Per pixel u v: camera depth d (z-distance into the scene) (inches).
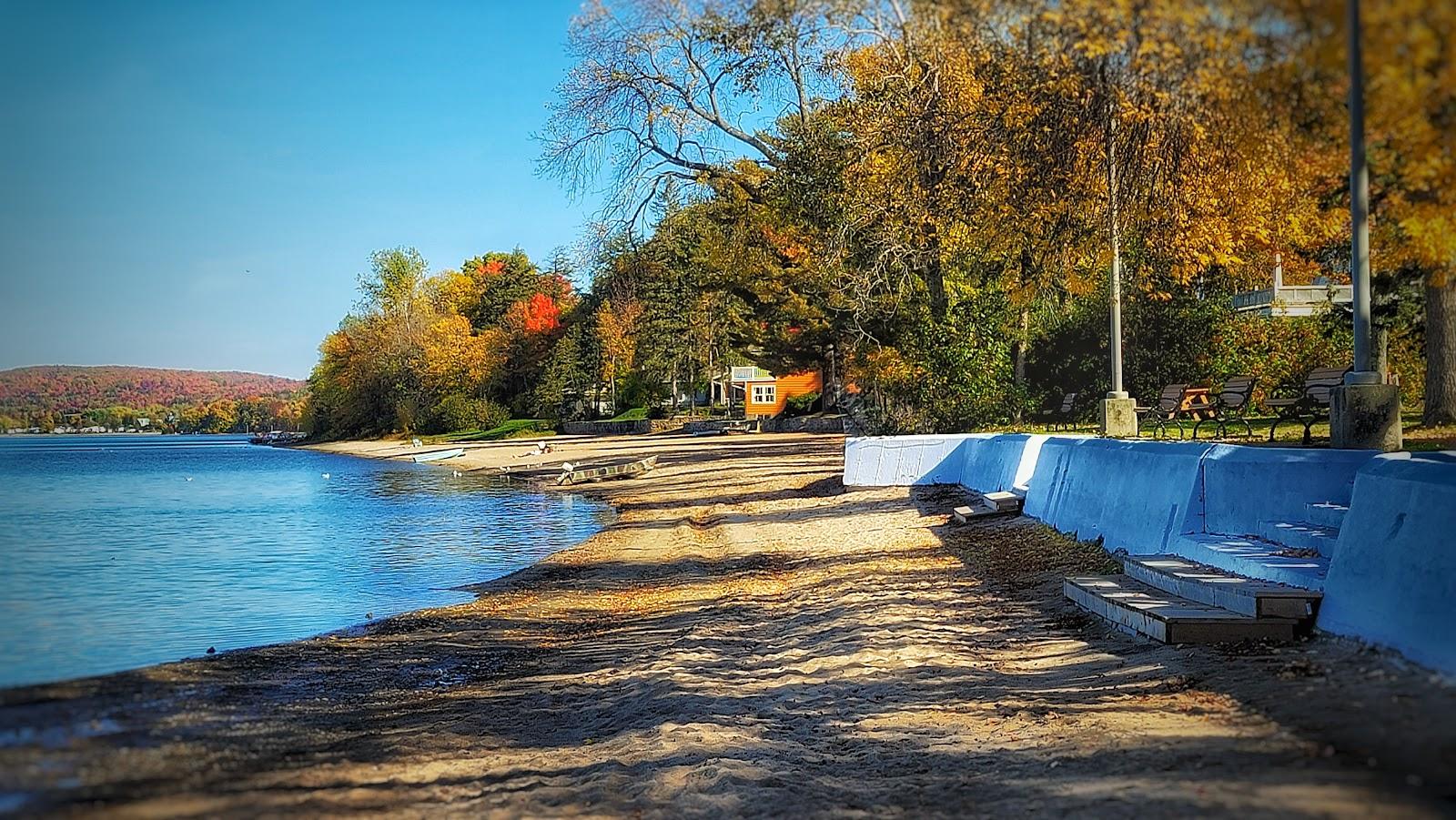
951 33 427.2
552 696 379.6
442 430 4488.2
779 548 753.6
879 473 1043.9
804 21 486.0
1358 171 314.8
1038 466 702.5
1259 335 944.9
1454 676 240.2
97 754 264.1
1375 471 302.4
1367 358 389.1
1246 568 365.1
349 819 221.1
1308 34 280.7
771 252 1306.6
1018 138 525.7
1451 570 254.4
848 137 981.2
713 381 3698.3
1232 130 377.4
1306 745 217.2
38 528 1174.3
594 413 4008.4
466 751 299.0
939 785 235.0
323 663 455.5
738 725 307.4
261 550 936.9
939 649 377.1
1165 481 484.7
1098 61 394.3
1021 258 747.4
